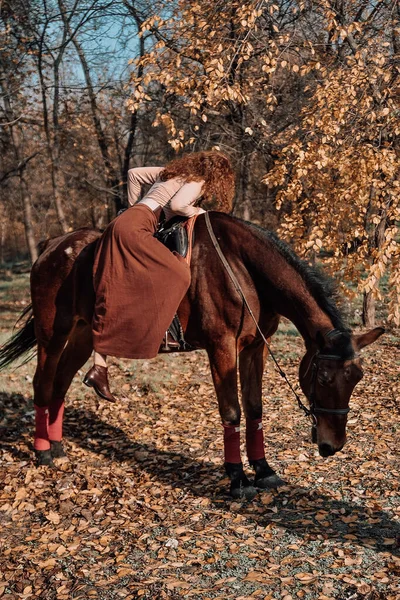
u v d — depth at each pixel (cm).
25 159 1530
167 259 400
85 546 379
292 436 559
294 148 698
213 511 414
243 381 453
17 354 532
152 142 1484
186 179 412
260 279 413
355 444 530
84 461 520
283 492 439
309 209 802
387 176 698
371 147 679
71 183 1677
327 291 396
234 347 420
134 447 550
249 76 984
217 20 808
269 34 893
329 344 375
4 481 480
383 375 761
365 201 711
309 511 408
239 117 1095
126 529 396
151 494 448
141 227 405
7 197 1942
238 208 1406
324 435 378
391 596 304
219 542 371
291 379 776
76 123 1461
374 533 373
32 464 507
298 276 397
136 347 416
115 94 1327
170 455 526
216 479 468
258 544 366
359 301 1291
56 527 407
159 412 652
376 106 741
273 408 651
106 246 417
